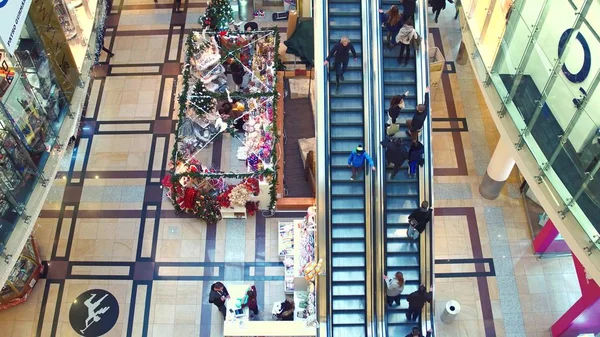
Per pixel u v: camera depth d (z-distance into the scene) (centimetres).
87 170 1744
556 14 1117
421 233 1383
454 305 1477
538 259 1616
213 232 1650
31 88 1279
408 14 1461
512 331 1509
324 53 1463
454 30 2045
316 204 1402
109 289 1552
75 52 1551
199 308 1532
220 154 1762
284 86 1919
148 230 1647
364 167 1391
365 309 1373
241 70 1809
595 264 1066
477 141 1816
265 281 1574
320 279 1373
